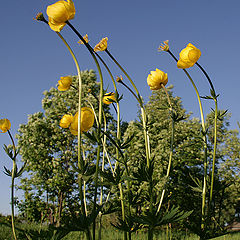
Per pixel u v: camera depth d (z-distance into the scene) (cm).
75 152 1215
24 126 1302
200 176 915
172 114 213
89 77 1362
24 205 1179
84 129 166
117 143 206
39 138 1270
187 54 206
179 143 1087
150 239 173
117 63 207
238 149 1343
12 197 277
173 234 633
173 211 168
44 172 1245
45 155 1232
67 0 155
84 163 151
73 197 1184
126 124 1338
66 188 1180
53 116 1327
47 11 153
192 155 970
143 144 942
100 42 196
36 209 1171
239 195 1138
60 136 1243
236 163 1287
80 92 153
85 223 146
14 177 281
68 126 180
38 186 1202
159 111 1158
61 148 1234
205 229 193
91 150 1067
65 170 1167
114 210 252
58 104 1341
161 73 224
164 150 948
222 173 1264
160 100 1194
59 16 152
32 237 206
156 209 184
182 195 753
